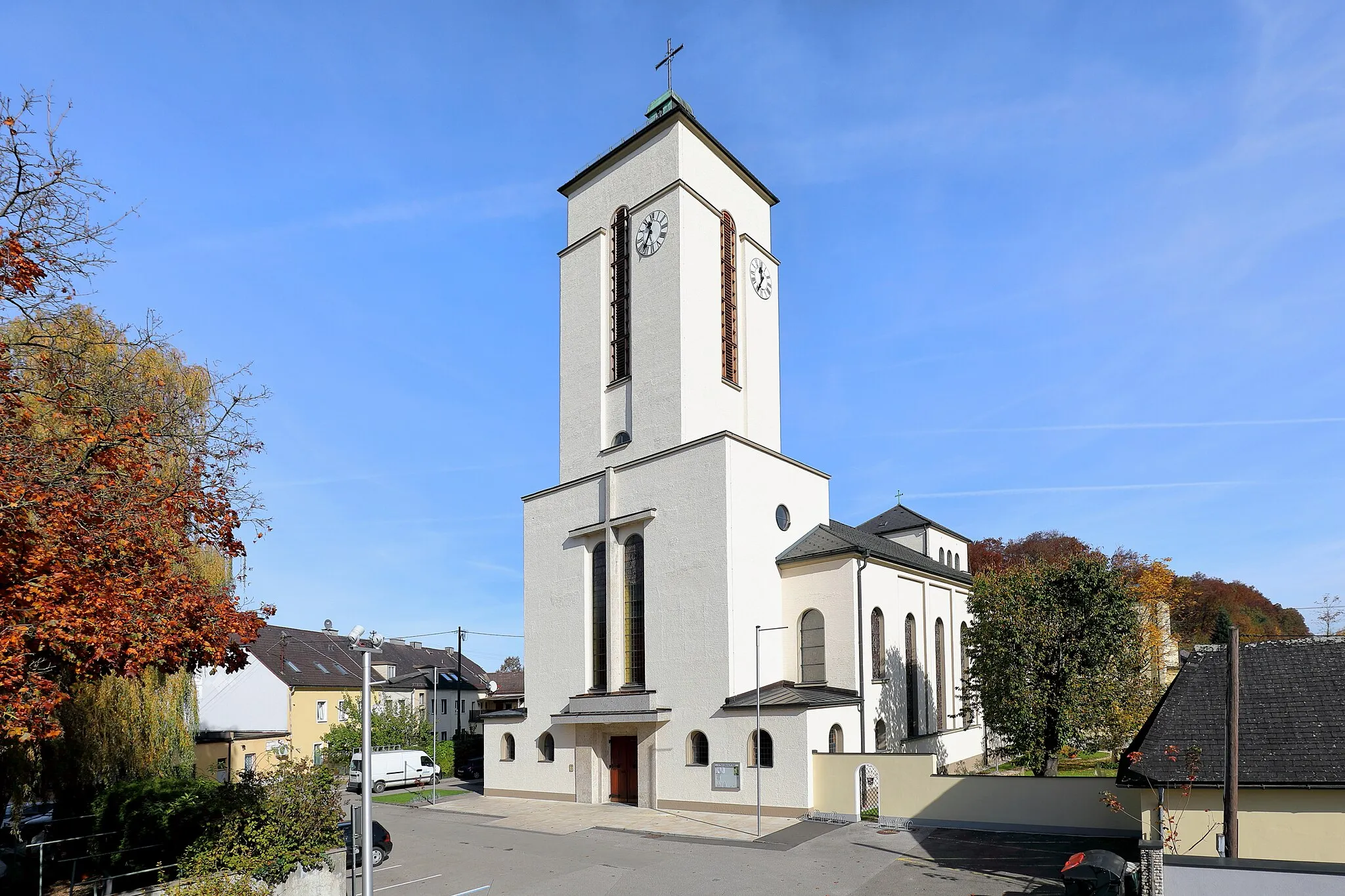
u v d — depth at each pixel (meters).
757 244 44.03
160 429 16.81
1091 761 41.66
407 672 76.31
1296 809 17.30
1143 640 33.16
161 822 20.80
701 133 41.09
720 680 31.88
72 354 16.66
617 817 31.75
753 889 20.41
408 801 40.47
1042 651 29.47
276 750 22.98
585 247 43.47
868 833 26.47
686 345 38.25
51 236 14.62
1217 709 19.69
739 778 30.58
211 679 54.09
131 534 14.88
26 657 12.89
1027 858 22.41
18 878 20.47
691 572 33.56
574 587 38.56
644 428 38.81
